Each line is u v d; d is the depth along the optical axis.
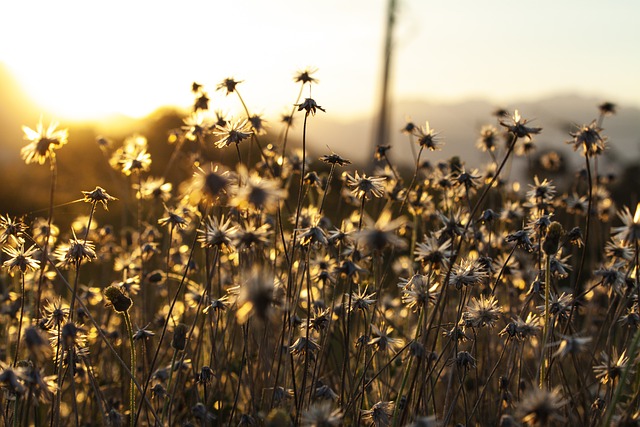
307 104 0.61
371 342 0.60
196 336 0.77
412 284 0.56
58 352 0.58
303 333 0.64
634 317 0.60
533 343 0.68
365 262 0.75
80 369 0.68
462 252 0.75
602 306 0.84
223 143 0.60
